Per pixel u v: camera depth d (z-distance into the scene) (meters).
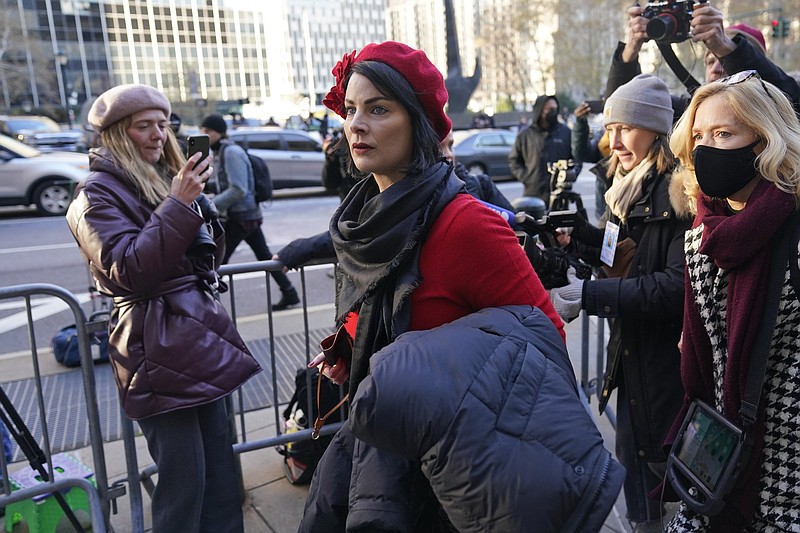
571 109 44.59
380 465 1.26
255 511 2.69
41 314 5.79
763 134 1.34
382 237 1.25
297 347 4.67
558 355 1.22
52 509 2.50
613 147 2.18
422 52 1.29
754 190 1.37
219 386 2.03
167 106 2.16
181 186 1.92
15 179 11.09
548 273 1.97
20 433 2.28
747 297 1.35
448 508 1.09
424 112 1.29
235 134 12.85
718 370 1.48
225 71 113.31
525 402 1.10
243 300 6.12
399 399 1.08
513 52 55.56
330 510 1.41
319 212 11.58
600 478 1.04
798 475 1.34
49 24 84.31
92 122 2.05
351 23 129.38
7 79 58.75
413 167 1.27
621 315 1.95
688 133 1.54
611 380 2.19
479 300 1.28
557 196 2.68
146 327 1.97
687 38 2.67
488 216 1.28
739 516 1.46
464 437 1.06
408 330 1.27
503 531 1.03
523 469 1.03
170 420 2.03
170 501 2.09
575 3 44.75
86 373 2.30
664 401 2.04
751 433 1.36
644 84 2.06
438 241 1.25
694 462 1.50
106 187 1.97
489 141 14.99
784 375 1.33
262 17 116.88
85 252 1.96
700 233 1.50
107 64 91.81
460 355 1.12
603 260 2.16
